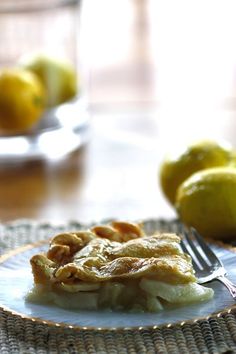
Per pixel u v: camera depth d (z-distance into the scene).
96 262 0.57
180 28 1.68
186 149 0.81
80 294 0.56
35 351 0.53
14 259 0.63
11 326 0.56
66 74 1.13
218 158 0.79
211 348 0.53
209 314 0.54
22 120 1.05
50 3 1.16
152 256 0.57
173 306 0.55
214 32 1.64
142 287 0.55
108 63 1.46
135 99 1.28
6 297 0.57
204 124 1.15
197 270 0.60
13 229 0.76
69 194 0.91
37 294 0.57
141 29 1.69
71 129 1.12
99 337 0.54
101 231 0.63
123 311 0.55
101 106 1.25
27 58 1.14
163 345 0.53
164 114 1.20
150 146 1.07
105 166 1.01
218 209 0.72
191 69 1.42
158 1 1.94
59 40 1.16
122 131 1.14
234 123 1.15
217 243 0.66
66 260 0.58
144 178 0.96
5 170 1.00
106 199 0.89
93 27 1.66
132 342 0.54
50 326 0.55
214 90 1.30
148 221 0.78
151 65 1.44
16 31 1.16
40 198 0.90
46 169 1.00
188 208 0.73
